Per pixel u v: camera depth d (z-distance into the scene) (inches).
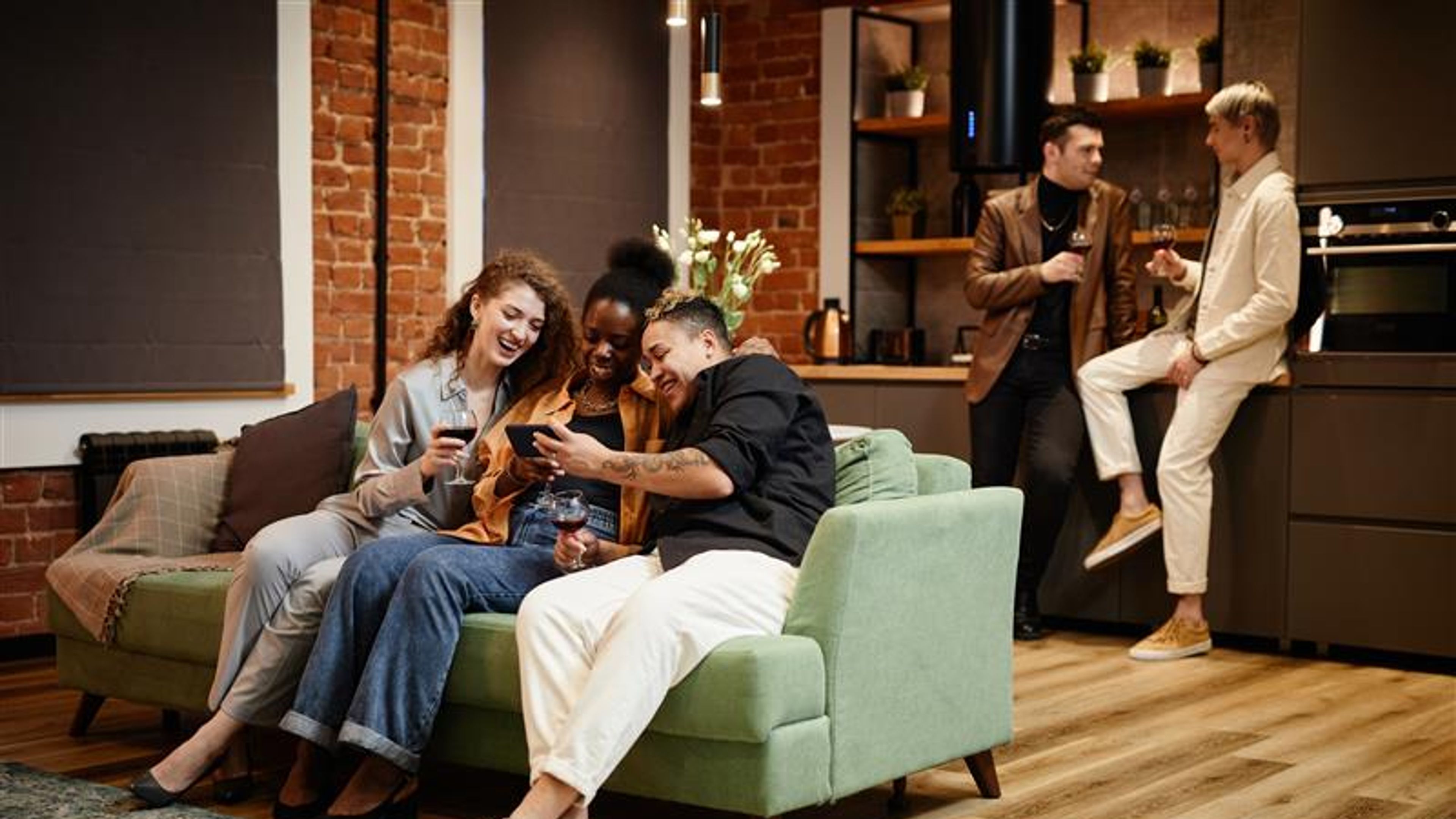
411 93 285.7
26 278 233.3
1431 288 229.8
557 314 169.6
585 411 164.6
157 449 244.7
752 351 162.4
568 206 308.2
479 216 293.4
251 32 259.1
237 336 258.2
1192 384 238.7
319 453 186.7
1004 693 159.8
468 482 157.3
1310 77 237.8
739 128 339.3
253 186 260.1
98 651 182.5
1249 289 235.5
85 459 238.2
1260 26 261.4
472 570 148.0
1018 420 256.8
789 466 150.3
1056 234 255.0
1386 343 233.1
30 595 238.5
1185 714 199.8
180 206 250.5
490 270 169.2
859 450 157.1
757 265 213.3
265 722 156.1
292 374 266.2
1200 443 237.8
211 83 253.9
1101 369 247.4
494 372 171.2
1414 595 231.1
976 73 284.2
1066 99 318.7
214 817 151.6
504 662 144.7
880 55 330.0
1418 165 229.8
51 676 223.5
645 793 139.2
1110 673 225.9
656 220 326.3
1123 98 302.7
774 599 140.9
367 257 280.4
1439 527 229.5
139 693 178.5
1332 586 237.0
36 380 234.7
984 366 256.8
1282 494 240.4
